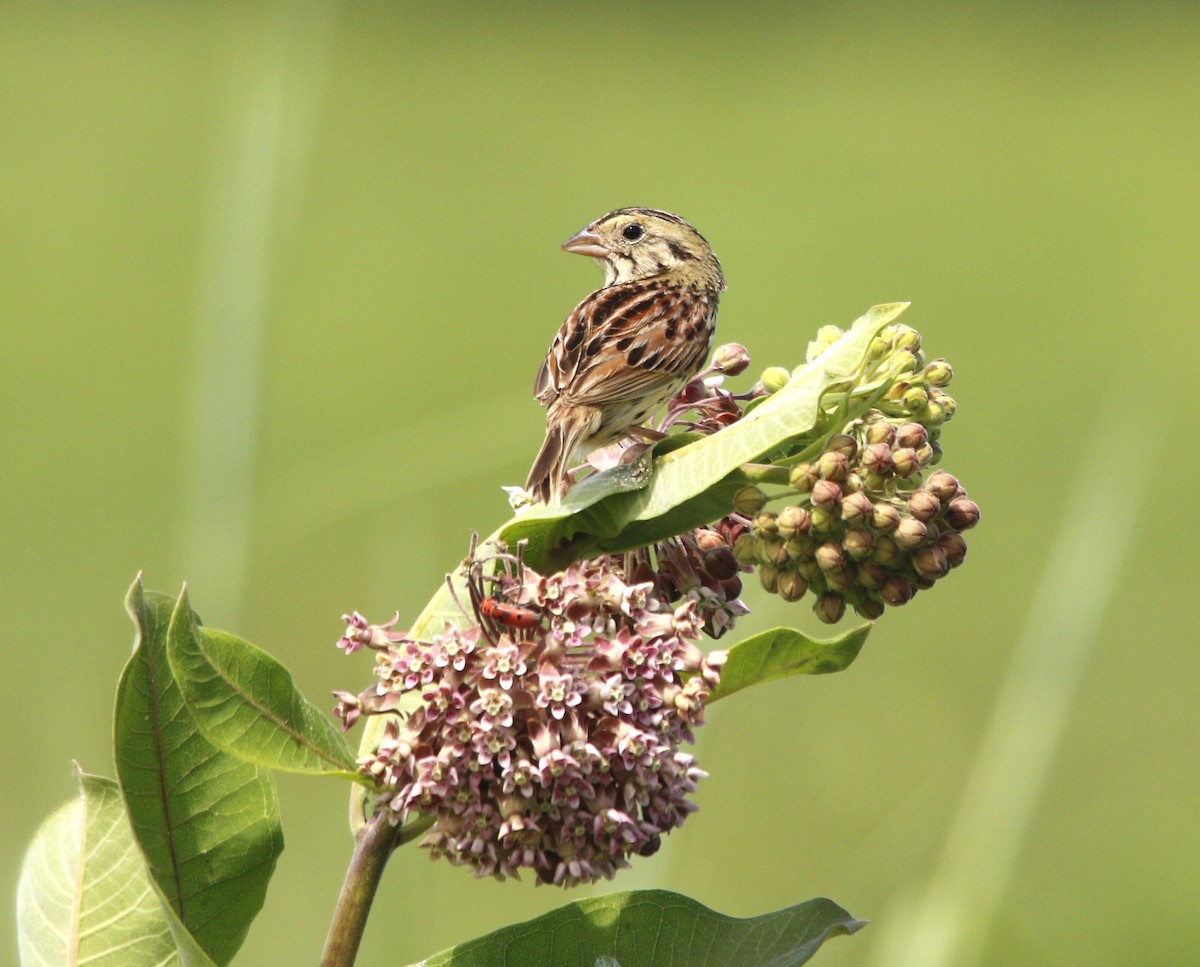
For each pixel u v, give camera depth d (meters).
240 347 6.06
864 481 4.11
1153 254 35.50
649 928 4.41
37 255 31.62
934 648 17.33
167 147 40.78
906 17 67.75
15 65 46.88
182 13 50.84
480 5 64.00
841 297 30.14
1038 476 22.16
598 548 4.30
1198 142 50.16
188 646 3.76
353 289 31.08
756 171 43.50
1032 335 28.98
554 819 3.86
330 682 15.67
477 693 3.82
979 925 6.58
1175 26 66.94
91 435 21.86
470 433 7.15
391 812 3.89
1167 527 21.89
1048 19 66.50
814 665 4.32
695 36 65.75
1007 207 40.12
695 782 3.96
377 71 56.38
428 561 7.01
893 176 43.59
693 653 3.91
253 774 4.08
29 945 4.33
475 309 30.20
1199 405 25.70
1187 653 17.77
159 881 4.03
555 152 45.62
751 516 4.15
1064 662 6.69
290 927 9.95
